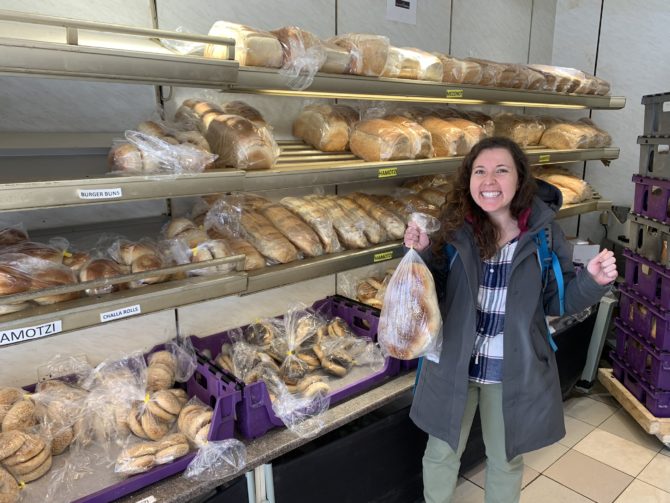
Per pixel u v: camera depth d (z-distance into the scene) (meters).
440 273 1.90
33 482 1.38
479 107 3.38
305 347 2.09
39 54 1.10
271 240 1.83
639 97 3.69
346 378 2.01
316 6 2.33
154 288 1.42
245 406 1.62
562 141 3.19
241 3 2.07
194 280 1.51
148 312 1.38
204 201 1.97
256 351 1.95
